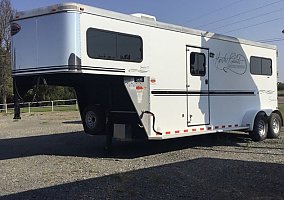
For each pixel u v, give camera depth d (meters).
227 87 12.12
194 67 10.96
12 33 9.00
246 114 12.81
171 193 6.62
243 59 12.82
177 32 10.46
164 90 10.09
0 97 48.38
